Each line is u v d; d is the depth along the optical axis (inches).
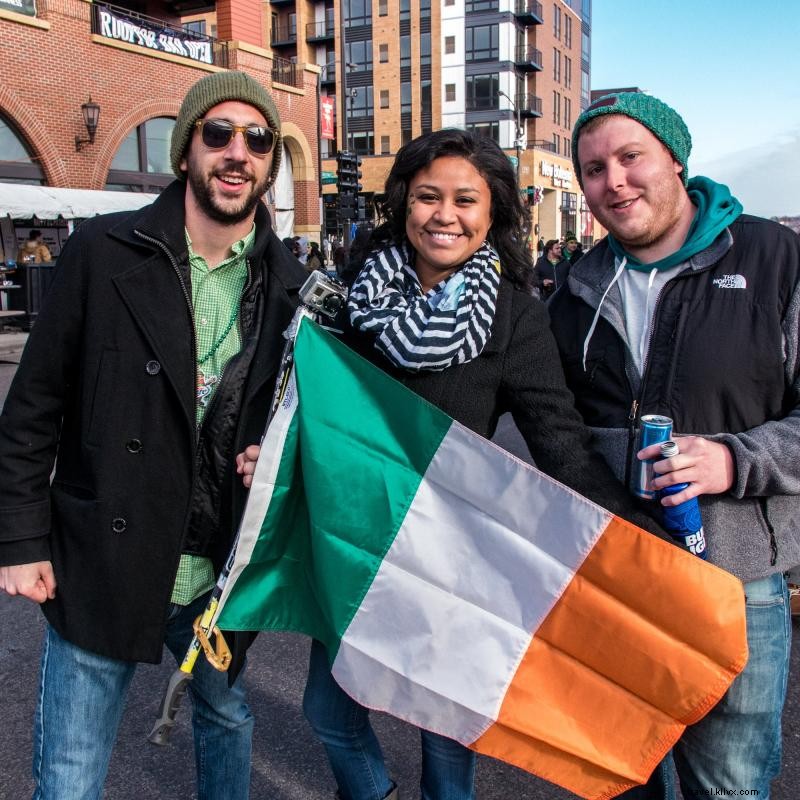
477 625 71.2
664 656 65.1
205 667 76.1
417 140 72.1
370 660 72.2
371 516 72.0
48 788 68.6
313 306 72.6
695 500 63.3
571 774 69.9
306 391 70.6
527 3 1838.1
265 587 76.7
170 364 69.5
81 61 650.2
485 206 71.7
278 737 107.7
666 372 68.2
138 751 104.3
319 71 938.1
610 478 67.8
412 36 1860.2
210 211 71.2
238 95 71.5
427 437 69.8
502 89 1817.2
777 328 64.9
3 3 588.1
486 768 102.4
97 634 69.5
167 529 70.8
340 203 685.9
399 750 105.8
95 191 628.4
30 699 115.8
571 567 67.4
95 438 69.4
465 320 67.4
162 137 759.1
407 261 76.0
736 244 67.3
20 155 629.3
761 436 63.1
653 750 67.3
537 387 69.1
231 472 73.8
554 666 69.9
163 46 722.8
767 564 66.7
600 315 73.2
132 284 69.3
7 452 68.4
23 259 597.3
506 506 68.9
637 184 67.1
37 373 69.3
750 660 67.6
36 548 68.9
